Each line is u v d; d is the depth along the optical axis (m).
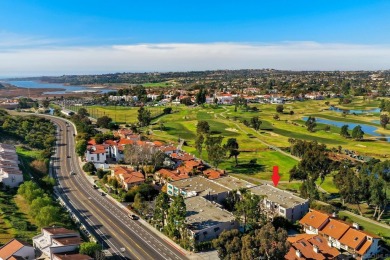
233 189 136.25
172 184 142.88
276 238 79.38
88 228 114.00
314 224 109.62
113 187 151.75
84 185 157.88
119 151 196.75
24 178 142.25
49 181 147.50
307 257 90.50
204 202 121.69
